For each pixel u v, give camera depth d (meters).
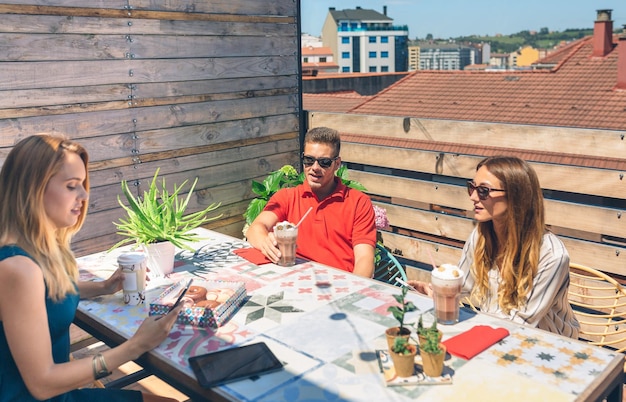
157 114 3.97
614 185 3.49
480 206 2.29
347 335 1.92
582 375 1.65
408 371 1.63
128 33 3.75
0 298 1.69
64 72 3.47
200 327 2.01
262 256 2.75
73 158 1.83
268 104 4.71
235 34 4.38
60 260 1.83
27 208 1.74
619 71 19.47
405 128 4.57
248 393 1.59
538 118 19.12
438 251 4.34
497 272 2.35
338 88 28.91
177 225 2.65
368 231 3.06
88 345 3.66
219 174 4.43
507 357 1.76
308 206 3.14
